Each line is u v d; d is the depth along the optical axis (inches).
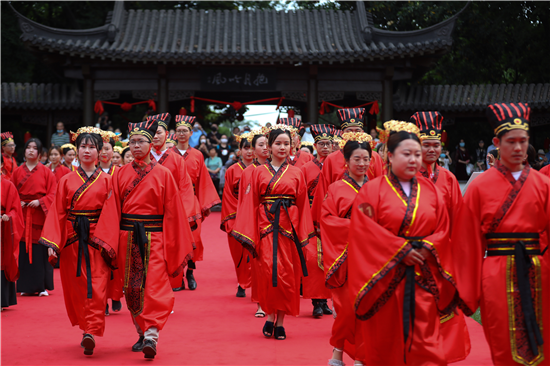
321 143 268.5
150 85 714.8
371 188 149.9
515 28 867.4
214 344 200.2
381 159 217.0
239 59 684.1
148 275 188.7
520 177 145.3
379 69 718.5
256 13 790.5
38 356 187.8
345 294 173.8
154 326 183.8
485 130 909.8
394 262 140.5
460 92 767.7
